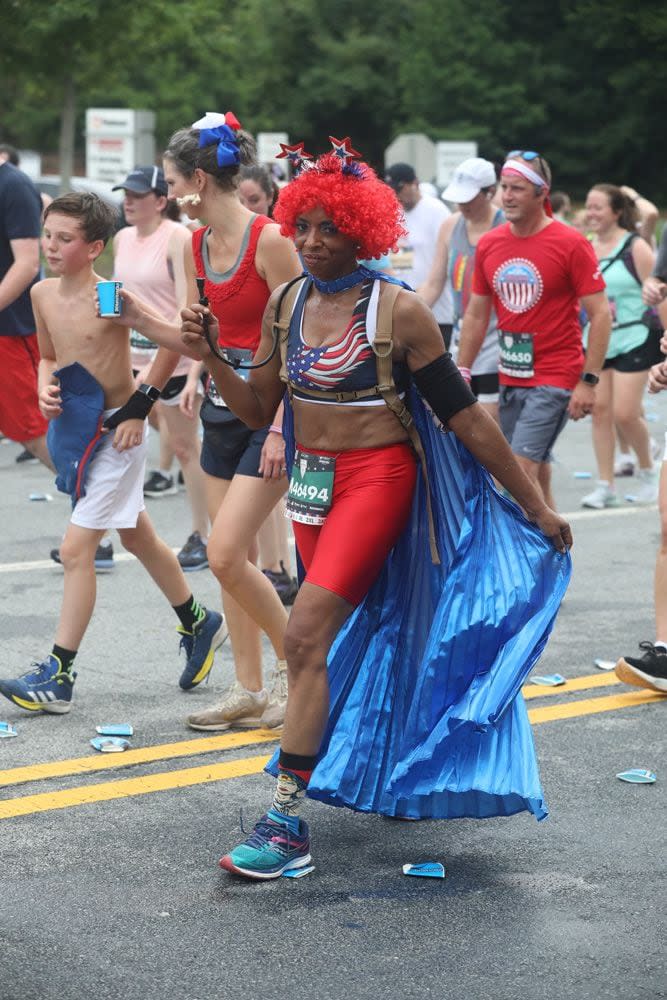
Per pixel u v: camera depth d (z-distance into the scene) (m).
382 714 5.91
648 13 68.25
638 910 5.47
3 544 12.14
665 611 8.21
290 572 10.33
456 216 13.01
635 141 70.69
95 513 7.75
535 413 9.95
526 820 6.38
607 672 8.75
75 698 8.13
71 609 7.82
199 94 61.62
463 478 5.78
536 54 69.81
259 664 7.59
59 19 31.06
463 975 4.96
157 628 9.64
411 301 5.48
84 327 7.71
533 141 72.06
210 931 5.27
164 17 32.75
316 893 5.61
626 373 13.75
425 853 6.01
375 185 5.46
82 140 77.38
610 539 12.48
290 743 5.68
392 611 5.95
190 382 10.97
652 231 16.12
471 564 5.77
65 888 5.62
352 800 5.83
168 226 12.05
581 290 9.78
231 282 6.92
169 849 6.02
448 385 5.54
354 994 4.82
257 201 10.72
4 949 5.11
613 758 7.19
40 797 6.60
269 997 4.80
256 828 5.77
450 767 5.67
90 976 4.92
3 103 75.00
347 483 5.69
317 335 5.58
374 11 72.50
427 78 69.81
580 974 4.97
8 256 12.40
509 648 5.72
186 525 12.92
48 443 7.88
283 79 73.19
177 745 7.33
